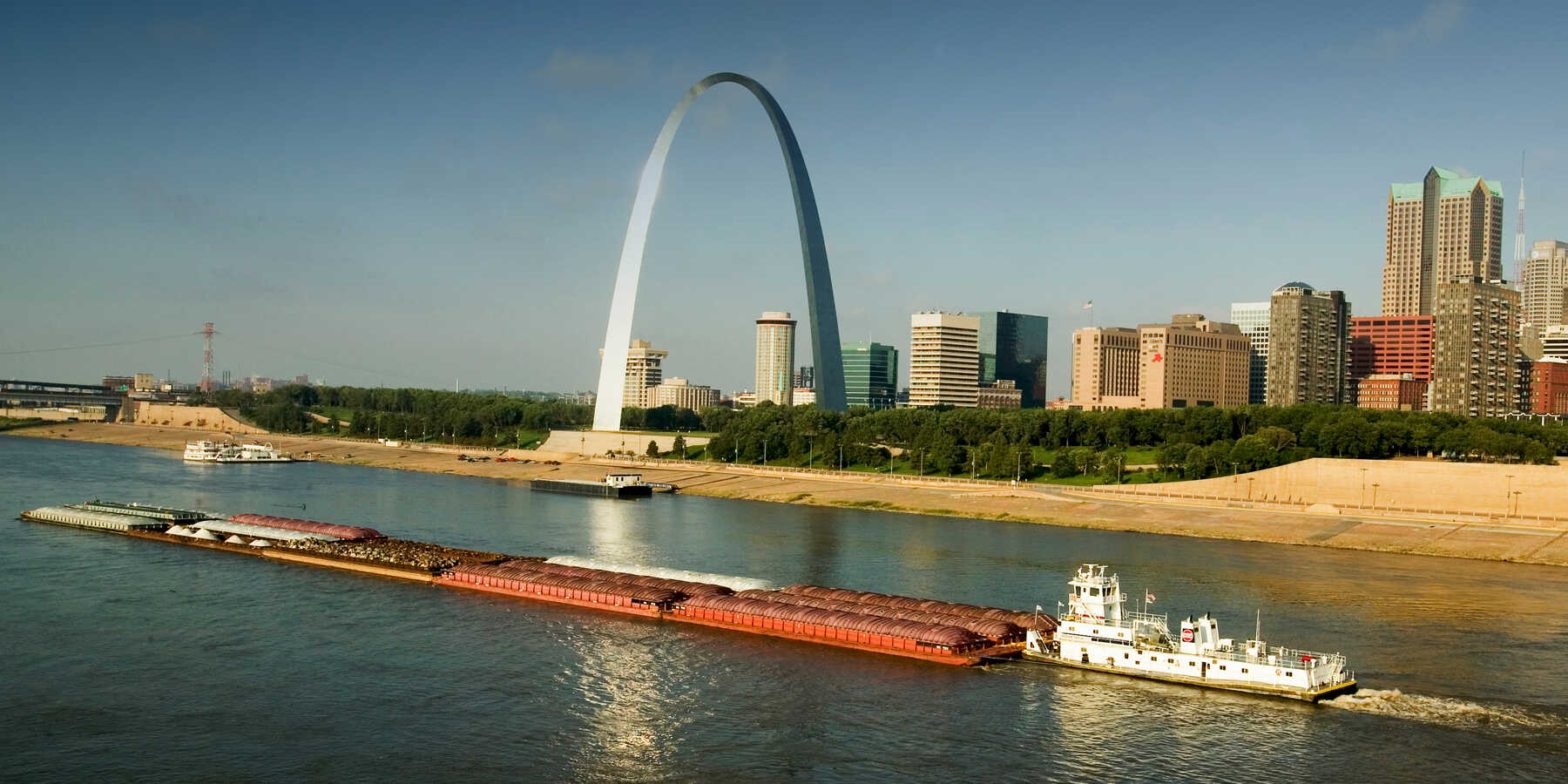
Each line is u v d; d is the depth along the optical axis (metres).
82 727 107.62
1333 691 117.62
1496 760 101.25
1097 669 126.56
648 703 116.00
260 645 135.75
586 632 143.25
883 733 107.75
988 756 102.44
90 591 163.50
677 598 153.62
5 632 139.00
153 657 129.88
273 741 104.88
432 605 157.50
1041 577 178.75
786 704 115.62
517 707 114.31
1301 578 179.88
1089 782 97.00
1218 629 143.38
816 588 156.12
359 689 119.62
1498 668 127.38
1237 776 98.06
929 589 168.25
